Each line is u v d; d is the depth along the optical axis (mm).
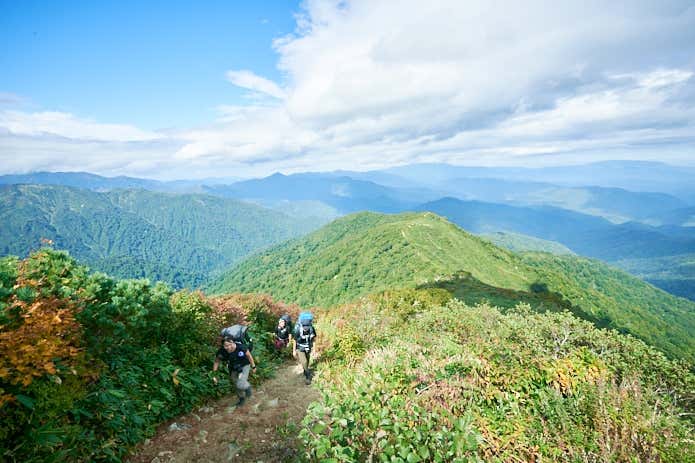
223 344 6840
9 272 5074
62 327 4355
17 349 3725
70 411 4379
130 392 5414
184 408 6223
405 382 5492
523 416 5047
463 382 5543
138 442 5070
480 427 4676
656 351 7793
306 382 8406
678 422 4785
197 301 9109
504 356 6516
